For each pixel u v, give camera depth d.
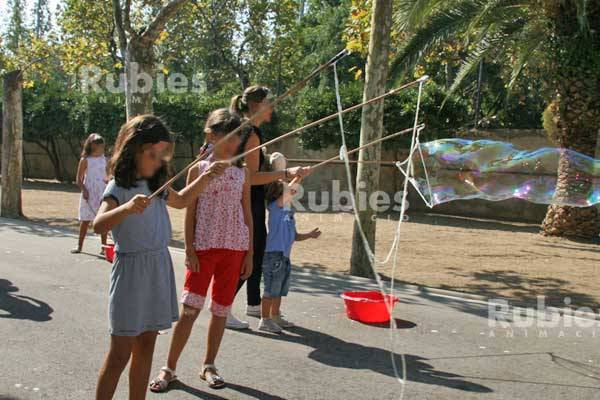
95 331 4.98
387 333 5.25
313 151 17.84
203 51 20.45
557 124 11.34
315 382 4.06
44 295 6.07
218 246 3.89
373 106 7.74
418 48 11.16
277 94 19.94
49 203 15.59
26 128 21.48
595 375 4.37
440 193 8.12
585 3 9.95
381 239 11.16
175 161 20.16
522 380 4.23
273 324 5.13
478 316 5.95
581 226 11.51
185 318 3.89
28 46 20.36
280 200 5.09
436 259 9.21
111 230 3.13
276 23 19.45
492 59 14.54
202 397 3.75
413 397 3.86
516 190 7.93
